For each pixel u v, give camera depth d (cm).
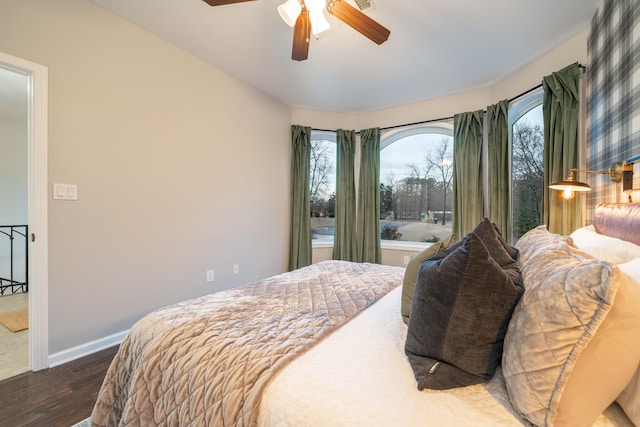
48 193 179
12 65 165
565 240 113
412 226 388
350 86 322
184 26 222
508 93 291
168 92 243
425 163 378
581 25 213
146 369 100
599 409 59
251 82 314
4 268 386
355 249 392
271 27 222
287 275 191
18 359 191
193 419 84
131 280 222
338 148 395
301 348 94
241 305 132
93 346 201
